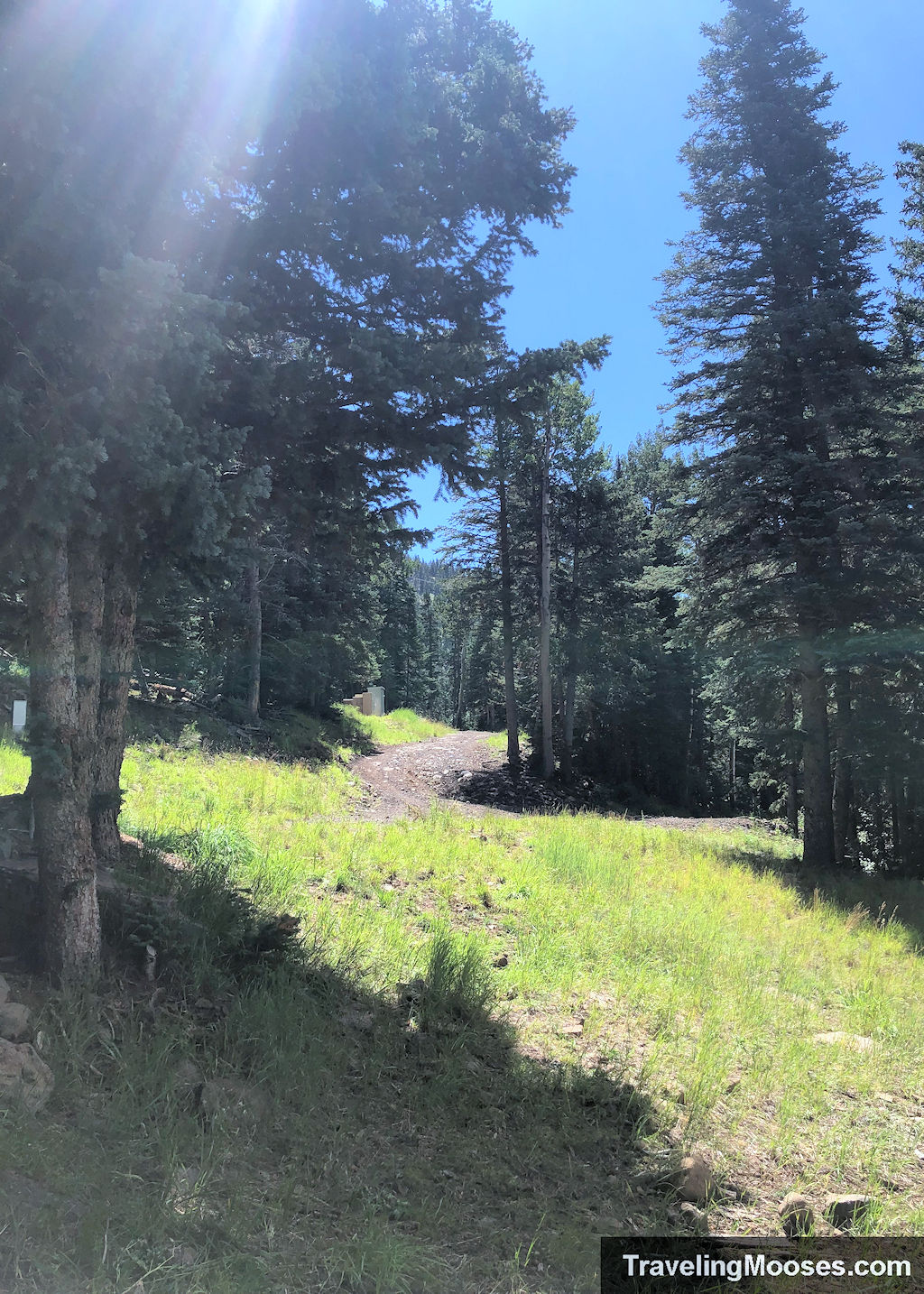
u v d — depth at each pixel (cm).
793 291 1686
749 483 1669
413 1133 416
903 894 1388
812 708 1662
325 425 702
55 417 395
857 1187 445
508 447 2530
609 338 728
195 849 786
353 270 671
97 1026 411
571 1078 505
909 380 1585
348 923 691
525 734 3566
